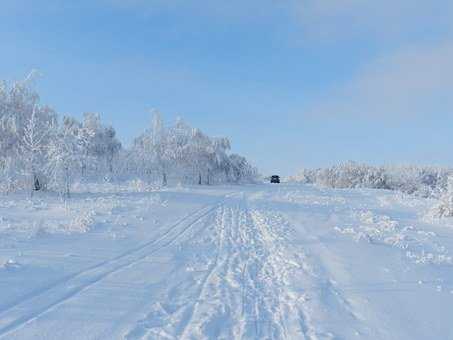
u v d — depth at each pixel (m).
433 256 11.84
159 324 6.39
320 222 18.78
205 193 32.91
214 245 13.20
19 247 10.88
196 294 8.00
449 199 22.14
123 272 9.21
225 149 58.28
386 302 7.54
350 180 55.09
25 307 6.71
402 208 27.05
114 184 37.59
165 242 13.14
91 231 13.96
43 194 26.97
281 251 12.20
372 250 12.21
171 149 47.56
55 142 26.30
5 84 29.20
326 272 9.70
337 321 6.62
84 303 7.06
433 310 7.13
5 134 27.38
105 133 52.47
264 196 33.19
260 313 7.00
